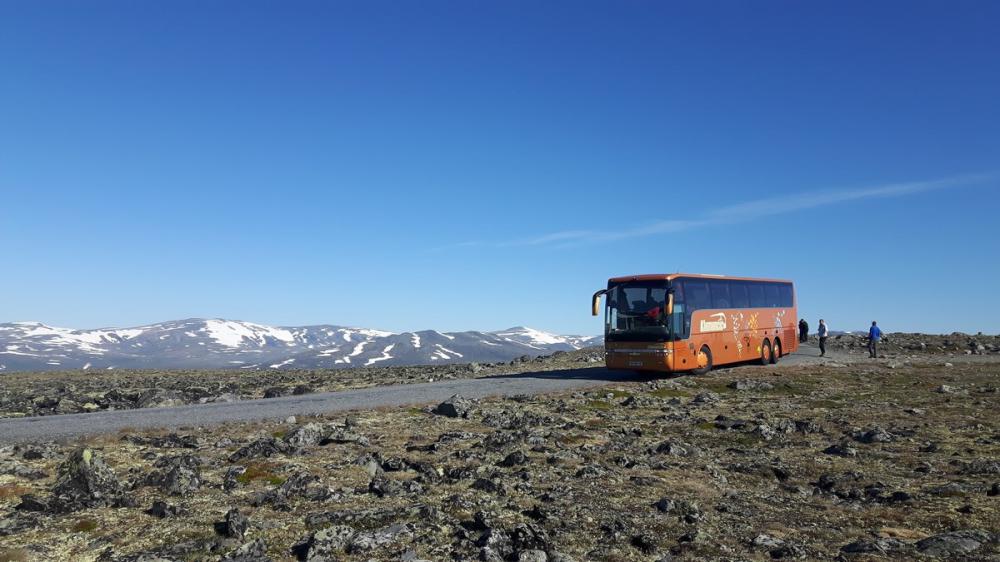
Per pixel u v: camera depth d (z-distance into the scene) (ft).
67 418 87.92
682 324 124.36
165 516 39.65
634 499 45.09
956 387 110.11
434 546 34.58
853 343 221.25
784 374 128.88
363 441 62.39
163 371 236.02
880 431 68.64
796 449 64.13
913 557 34.24
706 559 33.78
